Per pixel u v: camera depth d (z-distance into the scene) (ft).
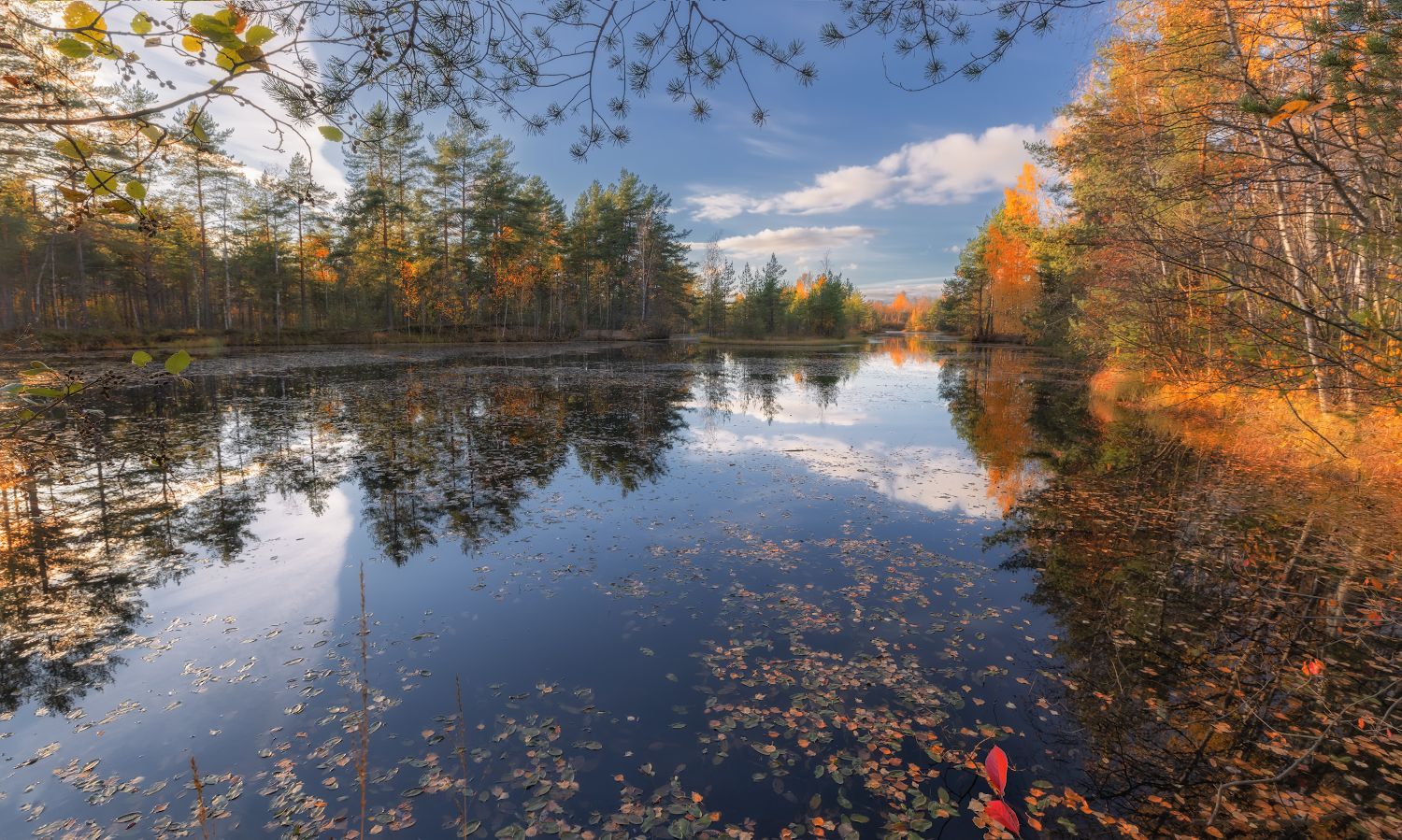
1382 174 16.07
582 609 17.31
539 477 30.91
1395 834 9.84
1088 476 31.60
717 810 10.30
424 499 27.12
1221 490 28.63
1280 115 10.06
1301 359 27.50
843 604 17.74
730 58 9.57
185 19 5.07
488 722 12.47
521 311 153.07
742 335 192.34
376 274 126.62
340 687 13.61
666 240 180.14
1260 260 25.23
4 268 95.04
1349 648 15.37
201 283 126.41
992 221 154.92
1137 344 48.26
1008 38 9.55
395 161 123.24
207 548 21.40
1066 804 10.46
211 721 12.44
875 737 12.10
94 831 9.80
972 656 15.07
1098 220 36.45
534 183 158.40
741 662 14.75
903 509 26.30
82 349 88.74
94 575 19.24
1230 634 16.10
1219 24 19.65
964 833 9.86
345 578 19.16
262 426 41.39
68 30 4.81
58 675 14.05
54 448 34.42
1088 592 18.43
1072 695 13.48
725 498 27.78
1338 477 29.19
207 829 9.80
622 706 13.01
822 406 55.72
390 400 53.88
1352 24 13.21
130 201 5.41
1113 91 34.81
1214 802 10.53
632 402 56.85
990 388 70.49
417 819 10.06
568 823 10.01
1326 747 11.84
